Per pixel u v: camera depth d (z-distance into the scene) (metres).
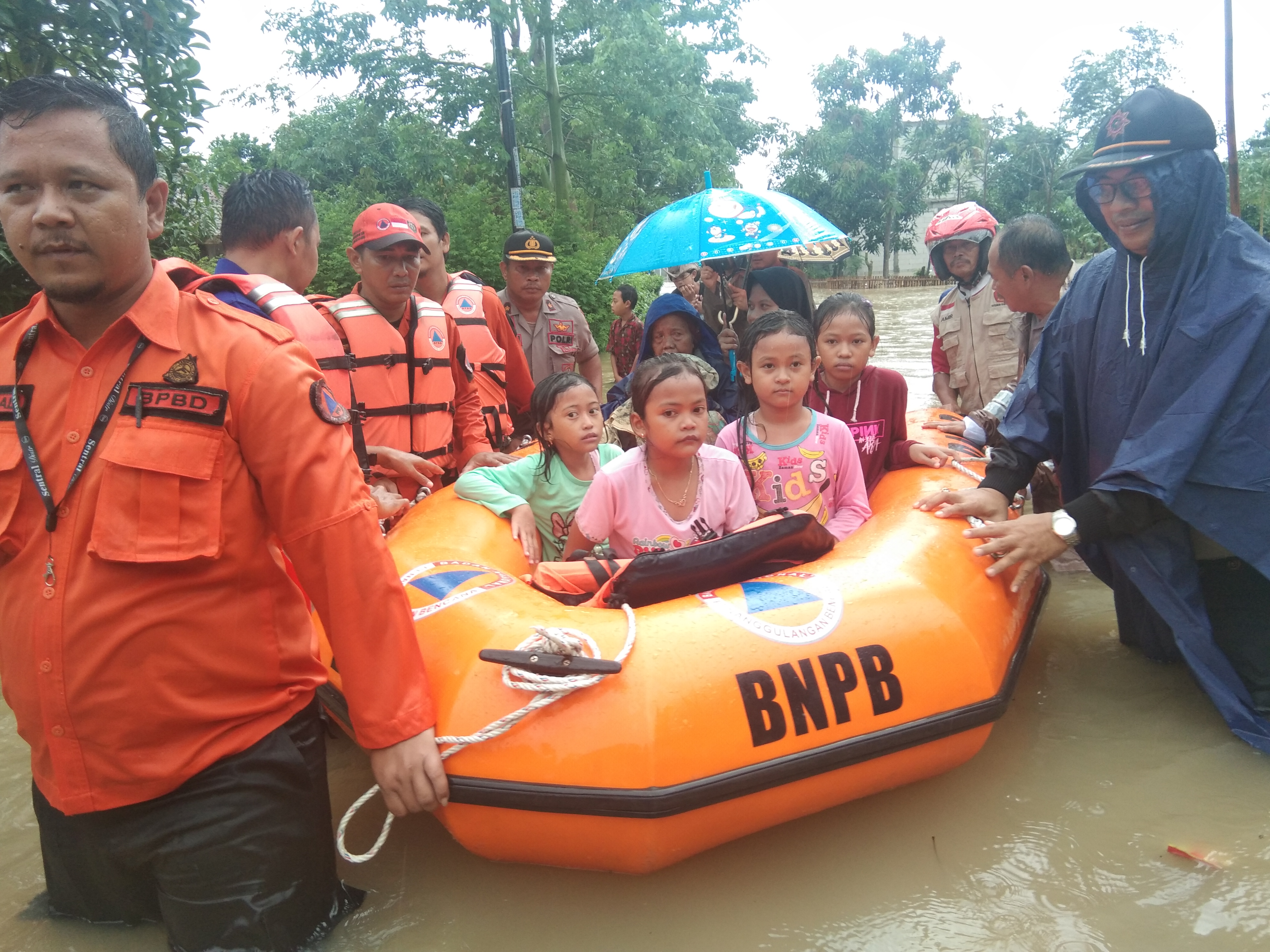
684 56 19.28
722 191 4.51
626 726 2.09
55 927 2.20
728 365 4.27
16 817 2.78
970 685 2.42
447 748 2.11
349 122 19.28
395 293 3.43
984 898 2.22
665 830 2.10
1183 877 2.25
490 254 14.20
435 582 2.65
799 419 3.25
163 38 5.41
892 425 3.60
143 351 1.83
